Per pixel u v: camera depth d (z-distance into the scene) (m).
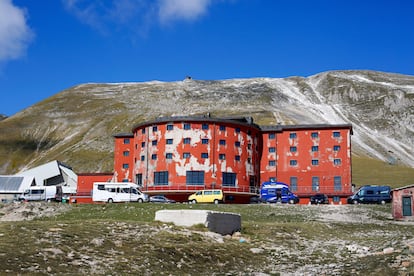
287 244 38.38
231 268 28.75
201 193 80.69
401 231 48.25
